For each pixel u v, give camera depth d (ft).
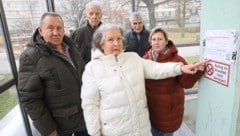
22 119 6.45
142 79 3.81
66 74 4.28
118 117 3.66
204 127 3.23
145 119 3.87
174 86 4.35
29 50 4.03
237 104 2.51
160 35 4.35
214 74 2.81
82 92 3.81
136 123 3.71
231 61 2.45
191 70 3.26
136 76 3.72
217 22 2.61
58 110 4.35
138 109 3.72
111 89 3.56
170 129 4.59
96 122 3.74
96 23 7.49
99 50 3.74
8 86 5.56
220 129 2.84
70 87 4.36
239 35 2.29
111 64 3.62
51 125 4.30
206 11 2.81
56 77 4.14
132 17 8.04
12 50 5.98
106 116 3.70
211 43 2.78
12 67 5.97
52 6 9.18
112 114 3.65
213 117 2.97
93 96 3.70
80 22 9.55
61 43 4.57
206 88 3.05
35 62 3.98
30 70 3.98
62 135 4.61
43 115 4.17
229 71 2.51
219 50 2.64
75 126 4.59
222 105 2.74
